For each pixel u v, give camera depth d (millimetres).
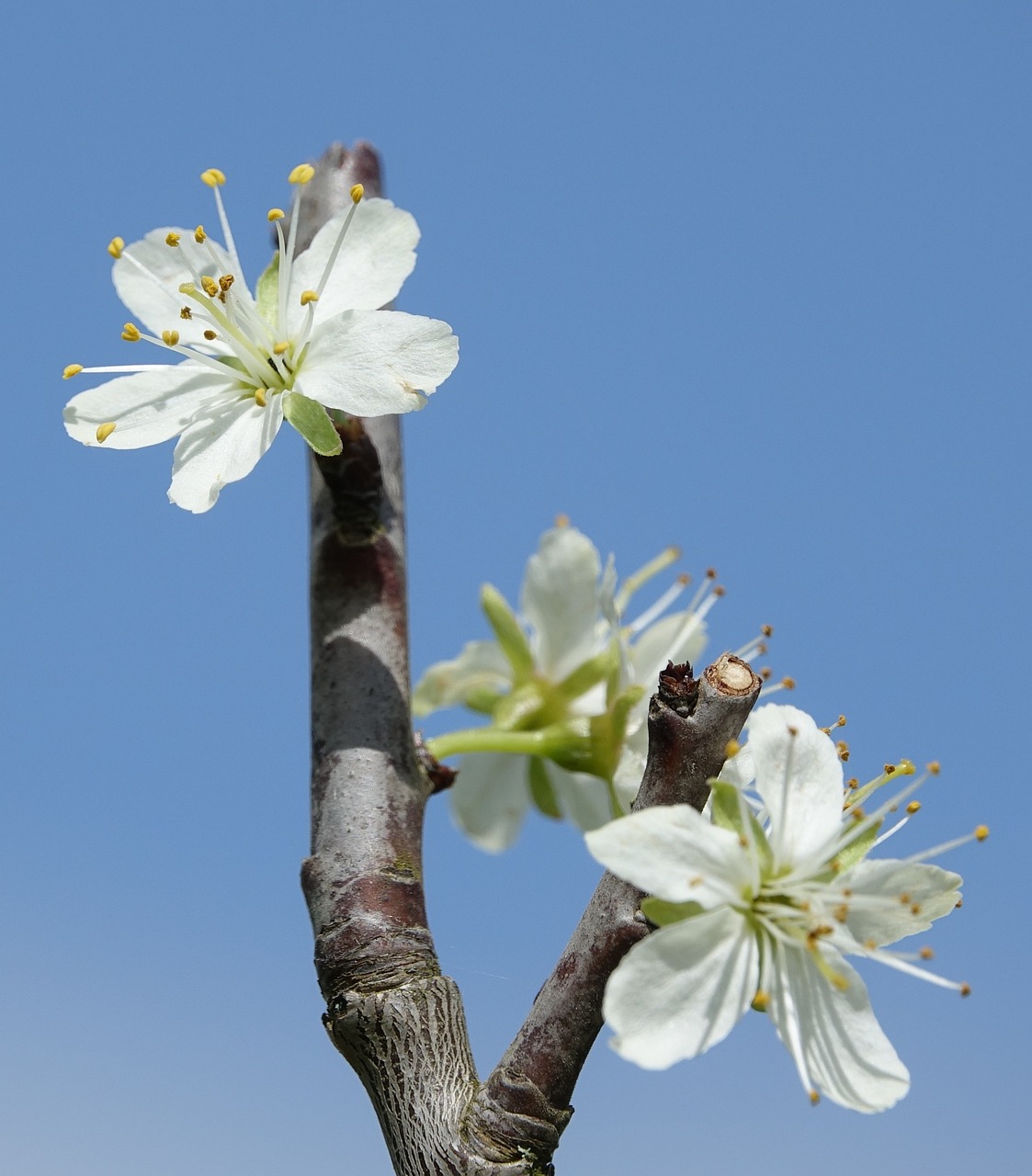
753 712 277
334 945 270
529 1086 265
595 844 264
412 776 279
